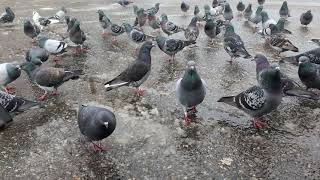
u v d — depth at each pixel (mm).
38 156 1112
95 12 2951
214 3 3141
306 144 1178
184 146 1170
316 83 1477
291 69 1809
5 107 1220
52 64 1838
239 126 1281
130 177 1027
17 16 2771
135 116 1347
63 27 2541
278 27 2223
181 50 2041
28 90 1554
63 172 1046
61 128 1261
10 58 1896
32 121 1298
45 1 3338
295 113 1371
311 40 2172
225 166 1076
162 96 1504
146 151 1142
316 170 1054
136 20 2535
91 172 1046
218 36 2387
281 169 1062
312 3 3381
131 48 2098
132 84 1463
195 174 1043
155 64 1856
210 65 1850
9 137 1198
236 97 1254
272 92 1171
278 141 1195
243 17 2926
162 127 1277
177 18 2832
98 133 1058
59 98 1476
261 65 1523
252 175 1038
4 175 1029
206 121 1312
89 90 1552
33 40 2182
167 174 1042
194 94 1233
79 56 1951
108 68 1791
